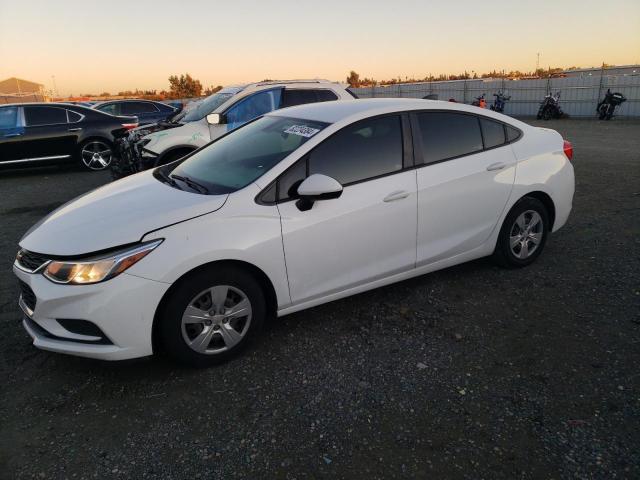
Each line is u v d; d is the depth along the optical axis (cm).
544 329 347
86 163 1109
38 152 1059
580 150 1099
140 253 280
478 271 446
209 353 310
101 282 275
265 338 347
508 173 410
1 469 238
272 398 284
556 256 475
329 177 309
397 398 281
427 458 237
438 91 2712
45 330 293
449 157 385
